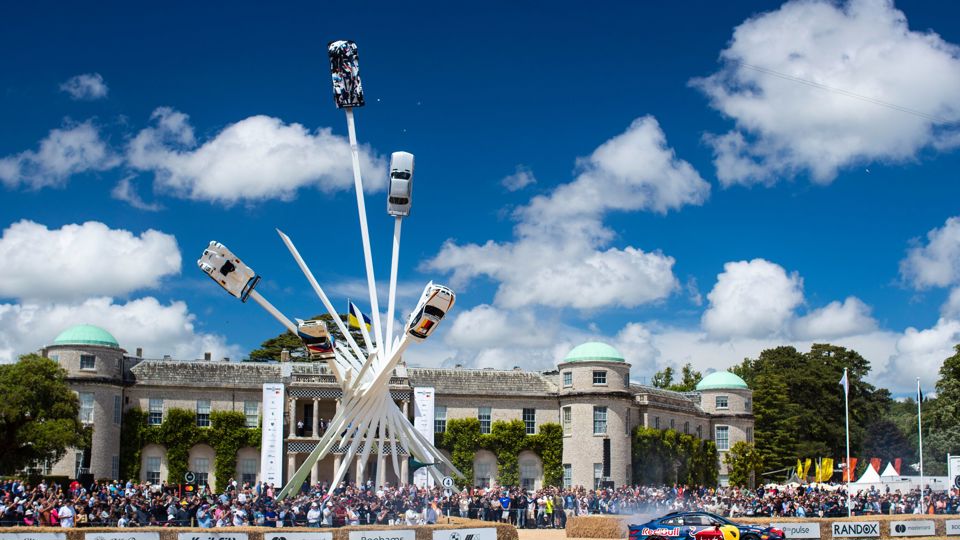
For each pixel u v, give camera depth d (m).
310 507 51.38
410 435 66.69
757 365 148.12
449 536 41.22
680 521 44.50
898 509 70.44
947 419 113.25
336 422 64.25
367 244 66.56
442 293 59.88
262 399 89.50
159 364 89.62
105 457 83.62
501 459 92.50
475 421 92.62
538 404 94.75
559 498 64.31
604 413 91.75
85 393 83.69
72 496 51.66
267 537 38.97
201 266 59.44
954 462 89.00
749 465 108.25
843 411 138.75
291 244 64.31
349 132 67.69
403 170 66.69
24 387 71.06
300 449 85.25
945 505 70.00
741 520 49.44
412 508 53.56
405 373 93.19
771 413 126.31
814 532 50.41
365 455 64.75
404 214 67.31
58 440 70.31
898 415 161.50
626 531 50.81
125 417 86.62
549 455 93.19
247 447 88.50
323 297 65.44
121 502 49.12
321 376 87.62
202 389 88.44
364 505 52.50
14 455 72.00
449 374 95.38
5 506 44.69
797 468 121.69
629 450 92.81
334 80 67.19
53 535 37.56
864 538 51.19
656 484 96.31
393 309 66.00
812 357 145.12
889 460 141.00
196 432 87.31
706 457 106.44
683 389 152.62
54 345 84.50
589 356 92.94
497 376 96.19
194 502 50.81
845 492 91.88
